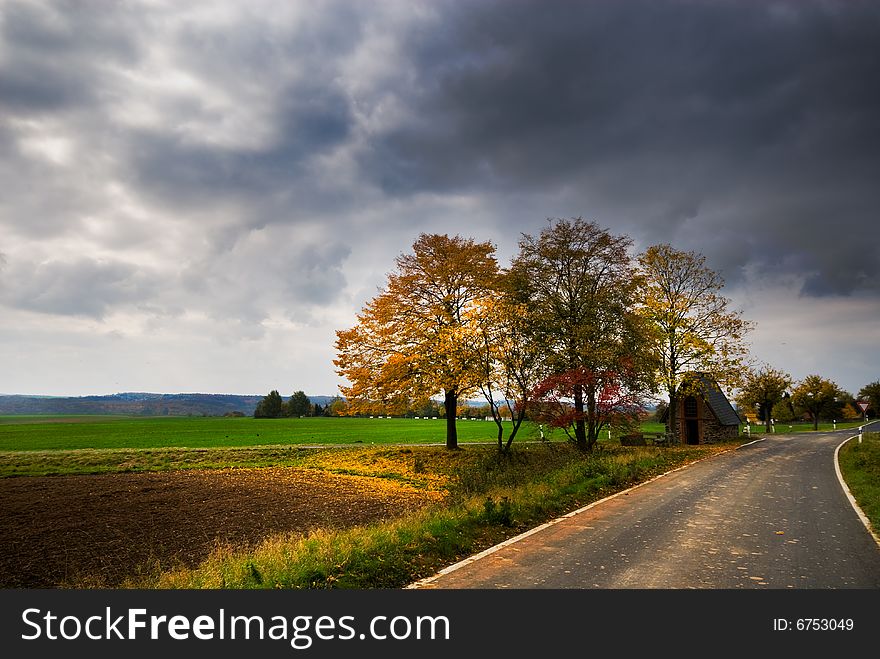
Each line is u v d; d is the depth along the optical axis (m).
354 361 33.06
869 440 38.94
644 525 12.15
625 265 33.00
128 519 17.33
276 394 134.62
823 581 8.39
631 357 29.59
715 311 40.00
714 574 8.66
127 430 66.50
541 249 33.50
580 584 8.17
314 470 30.59
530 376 27.22
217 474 28.97
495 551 9.95
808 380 73.12
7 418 128.38
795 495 16.56
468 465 28.53
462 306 31.12
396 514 17.69
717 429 45.84
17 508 19.34
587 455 25.97
